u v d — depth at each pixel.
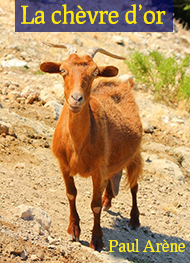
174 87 13.74
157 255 6.31
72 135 5.21
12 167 7.05
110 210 7.21
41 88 10.53
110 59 14.56
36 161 7.49
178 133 11.09
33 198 6.31
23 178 6.84
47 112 9.35
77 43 14.80
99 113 5.68
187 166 9.80
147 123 10.77
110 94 6.76
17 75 11.23
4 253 4.39
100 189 5.62
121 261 5.44
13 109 8.97
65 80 5.05
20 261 4.40
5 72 11.20
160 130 11.01
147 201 7.91
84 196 7.20
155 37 18.08
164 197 8.27
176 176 9.00
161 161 9.22
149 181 8.58
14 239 4.63
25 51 13.05
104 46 15.63
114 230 6.63
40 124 8.77
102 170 5.58
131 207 7.55
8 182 6.43
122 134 6.42
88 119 5.20
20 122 8.44
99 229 5.71
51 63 5.47
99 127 5.54
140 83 13.66
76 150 5.31
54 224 5.82
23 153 7.53
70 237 5.60
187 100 13.15
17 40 13.56
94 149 5.43
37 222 5.19
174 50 17.84
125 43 16.73
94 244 5.62
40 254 4.62
